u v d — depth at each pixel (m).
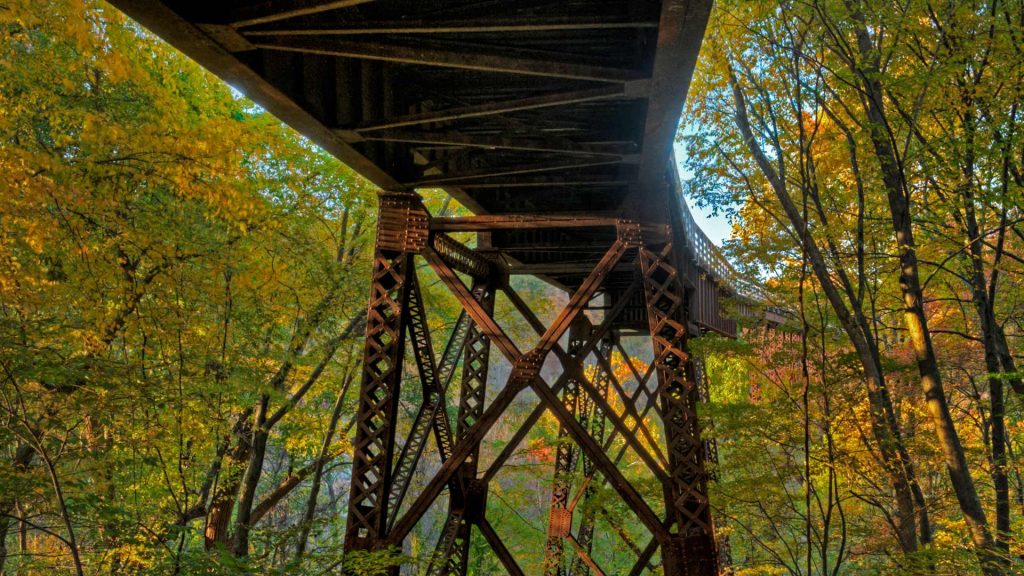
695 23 5.97
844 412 9.09
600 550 28.97
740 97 11.06
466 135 8.98
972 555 8.14
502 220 10.49
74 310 9.62
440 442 12.11
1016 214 12.13
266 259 13.45
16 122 9.19
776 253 10.34
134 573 8.34
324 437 16.73
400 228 10.23
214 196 9.66
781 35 9.84
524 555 27.09
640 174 10.66
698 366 15.99
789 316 10.18
